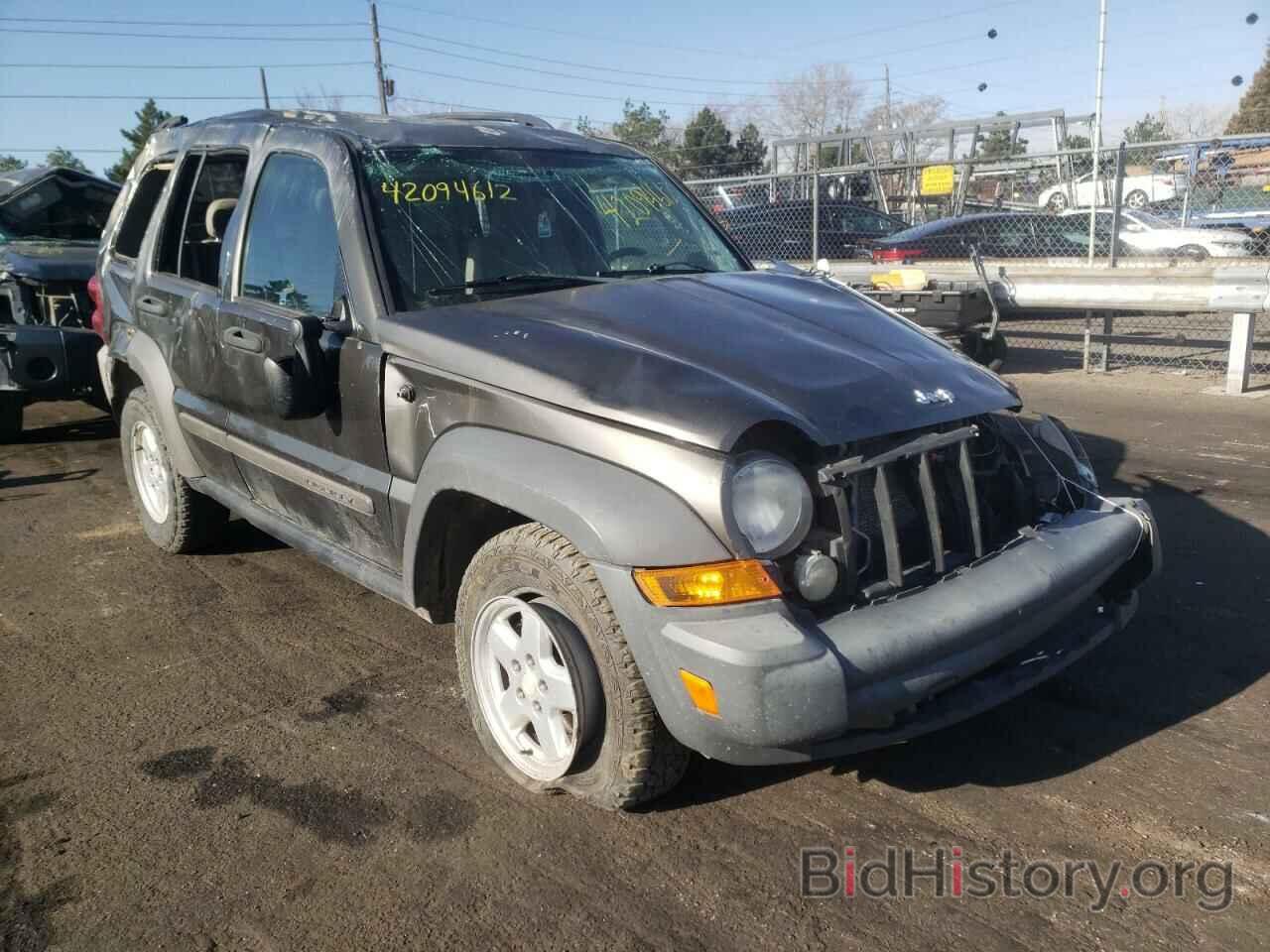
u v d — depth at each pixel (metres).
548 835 2.96
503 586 3.04
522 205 3.97
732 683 2.50
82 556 5.39
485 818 3.04
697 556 2.60
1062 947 2.49
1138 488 6.11
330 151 3.85
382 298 3.47
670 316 3.32
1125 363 10.70
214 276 4.59
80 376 7.35
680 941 2.54
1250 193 13.06
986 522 3.18
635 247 4.15
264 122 4.36
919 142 23.53
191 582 4.98
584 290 3.60
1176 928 2.54
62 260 7.75
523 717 3.11
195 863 2.88
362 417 3.48
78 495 6.59
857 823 2.99
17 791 3.25
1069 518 3.38
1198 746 3.34
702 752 2.65
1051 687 3.75
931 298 9.42
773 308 3.50
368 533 3.63
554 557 2.84
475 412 3.07
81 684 3.96
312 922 2.63
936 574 2.95
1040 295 9.93
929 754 3.34
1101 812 3.01
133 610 4.66
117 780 3.29
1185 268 9.23
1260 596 4.47
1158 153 12.38
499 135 4.25
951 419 3.04
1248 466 6.52
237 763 3.38
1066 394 9.24
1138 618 4.30
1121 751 3.33
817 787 3.17
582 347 3.04
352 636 4.35
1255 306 8.58
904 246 13.70
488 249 3.78
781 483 2.68
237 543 5.52
